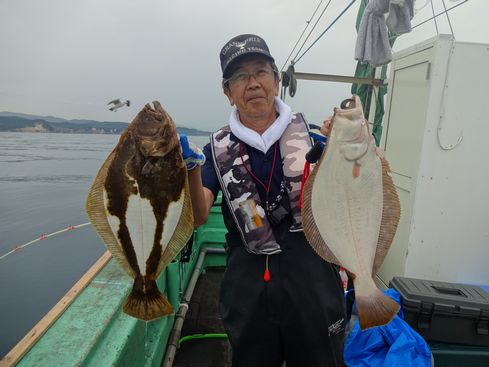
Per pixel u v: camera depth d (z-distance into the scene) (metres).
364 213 1.53
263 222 1.66
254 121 1.80
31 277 8.22
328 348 1.60
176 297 2.80
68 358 1.38
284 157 1.71
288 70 4.63
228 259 1.81
